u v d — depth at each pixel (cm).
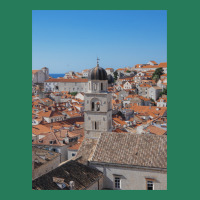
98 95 6912
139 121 12925
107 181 5403
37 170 6494
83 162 5600
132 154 5328
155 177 5059
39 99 19150
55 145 8900
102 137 5809
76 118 13325
